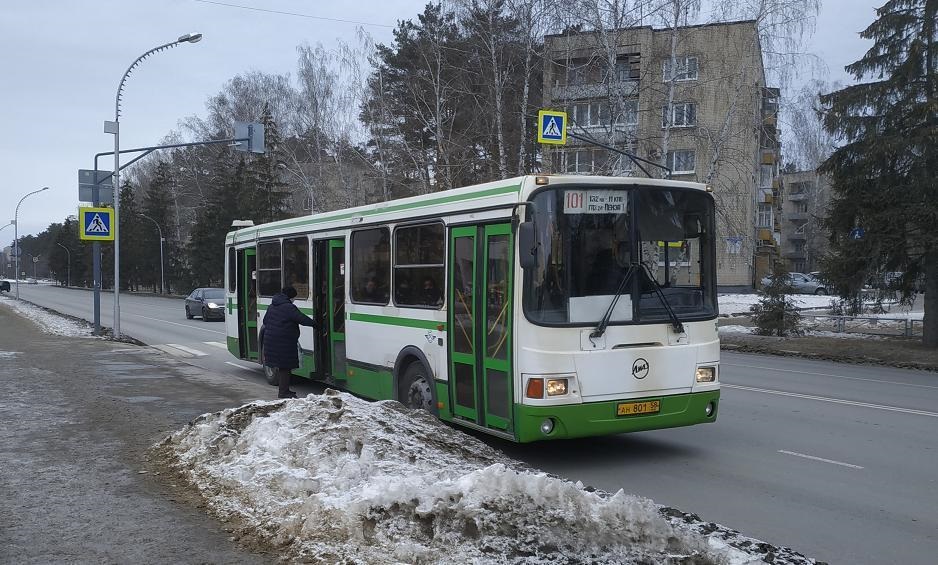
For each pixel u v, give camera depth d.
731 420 10.80
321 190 41.00
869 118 21.50
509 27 28.56
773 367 18.42
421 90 32.69
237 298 15.67
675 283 8.17
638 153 28.19
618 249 7.88
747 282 46.72
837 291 22.58
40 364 15.59
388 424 7.16
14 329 26.89
